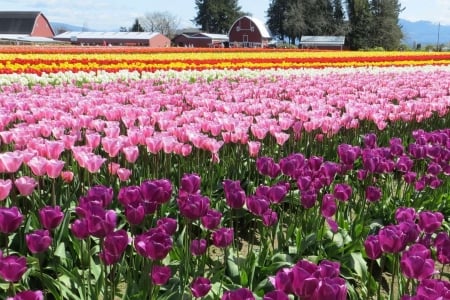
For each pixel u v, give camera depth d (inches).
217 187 225.1
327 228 182.7
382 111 301.6
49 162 157.8
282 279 95.6
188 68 717.3
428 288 97.5
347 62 974.4
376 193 176.1
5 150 224.4
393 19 3422.7
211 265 167.5
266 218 141.6
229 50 1509.6
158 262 128.6
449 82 546.3
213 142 201.0
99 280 130.4
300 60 933.8
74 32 3747.5
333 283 92.3
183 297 136.3
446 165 207.3
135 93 389.7
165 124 235.9
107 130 209.0
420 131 243.8
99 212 120.6
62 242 158.2
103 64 738.8
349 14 3449.8
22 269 106.3
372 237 121.2
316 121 256.2
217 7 4699.8
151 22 4744.1
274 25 4252.0
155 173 213.9
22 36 3814.0
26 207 182.7
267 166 166.6
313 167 176.6
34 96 331.3
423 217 141.4
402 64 964.6
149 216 174.9
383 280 178.7
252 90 418.9
